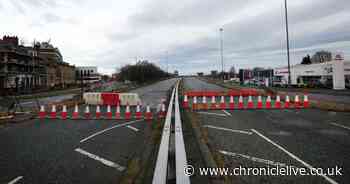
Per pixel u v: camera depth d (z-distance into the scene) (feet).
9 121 34.17
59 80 209.67
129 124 30.73
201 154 16.43
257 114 37.14
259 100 45.01
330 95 72.59
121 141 21.79
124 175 13.60
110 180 13.33
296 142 20.39
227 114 37.29
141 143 20.79
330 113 37.58
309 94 76.28
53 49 210.79
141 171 13.73
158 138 21.16
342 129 25.54
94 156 17.56
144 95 80.18
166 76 395.96
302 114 36.70
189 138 20.83
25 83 146.72
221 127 26.96
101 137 23.53
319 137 22.09
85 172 14.55
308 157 16.48
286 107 45.06
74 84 205.87
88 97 58.44
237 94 72.90
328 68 108.78
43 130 27.63
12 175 14.29
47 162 16.46
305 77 122.42
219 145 19.52
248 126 27.53
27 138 23.61
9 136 24.56
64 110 37.19
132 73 180.96
